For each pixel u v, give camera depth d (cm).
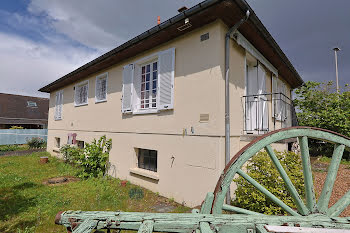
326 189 195
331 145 1159
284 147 582
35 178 632
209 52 418
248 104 562
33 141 1617
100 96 793
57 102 1177
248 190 323
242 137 459
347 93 1126
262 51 578
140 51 590
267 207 301
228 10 376
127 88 625
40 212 377
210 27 421
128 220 147
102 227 144
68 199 446
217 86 398
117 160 652
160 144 506
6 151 1412
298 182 319
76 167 782
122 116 651
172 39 503
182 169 446
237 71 471
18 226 328
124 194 488
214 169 389
